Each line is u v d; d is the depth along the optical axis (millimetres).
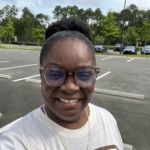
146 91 2574
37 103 1947
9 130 348
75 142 363
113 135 416
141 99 2223
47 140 348
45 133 352
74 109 347
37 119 361
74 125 375
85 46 343
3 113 1679
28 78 2902
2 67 3848
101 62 5391
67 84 331
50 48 338
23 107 1833
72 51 331
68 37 338
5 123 1493
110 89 2574
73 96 339
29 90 2350
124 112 1845
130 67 4633
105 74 3557
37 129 351
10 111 1727
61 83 332
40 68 350
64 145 354
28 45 14602
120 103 2062
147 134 1471
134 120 1689
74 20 385
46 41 353
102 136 397
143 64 5359
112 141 404
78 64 332
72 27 383
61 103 343
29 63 4512
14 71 3453
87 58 340
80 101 353
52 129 357
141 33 12406
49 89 340
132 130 1520
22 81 2750
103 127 411
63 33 345
